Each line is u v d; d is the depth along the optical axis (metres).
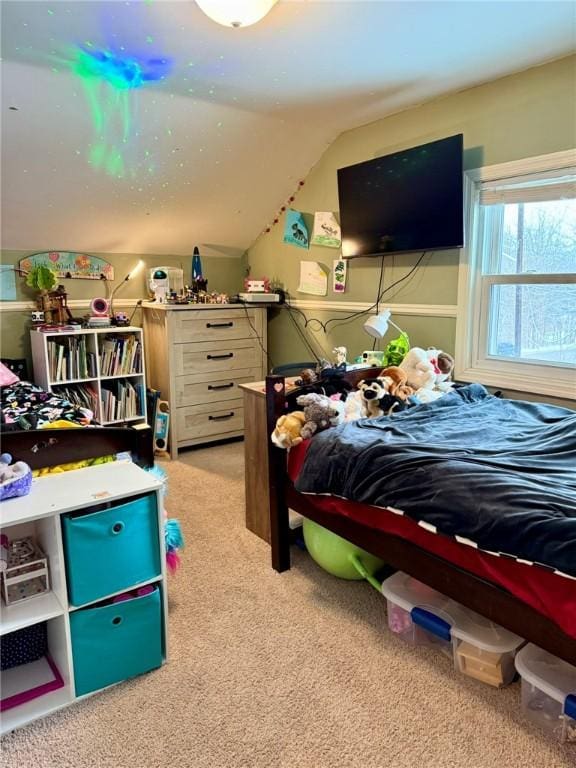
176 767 1.34
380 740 1.41
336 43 2.12
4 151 2.69
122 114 2.66
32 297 3.54
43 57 2.20
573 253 2.43
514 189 2.54
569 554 1.20
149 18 1.90
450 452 1.70
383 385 2.29
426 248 2.79
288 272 3.95
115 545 1.54
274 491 2.18
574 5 1.85
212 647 1.78
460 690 1.59
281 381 2.13
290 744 1.41
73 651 1.52
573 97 2.26
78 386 3.53
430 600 1.78
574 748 1.38
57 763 1.36
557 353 2.55
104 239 3.66
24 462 1.63
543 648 1.32
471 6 1.85
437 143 2.59
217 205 3.64
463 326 2.79
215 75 2.41
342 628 1.87
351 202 3.10
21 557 1.58
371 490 1.66
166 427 3.66
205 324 3.73
